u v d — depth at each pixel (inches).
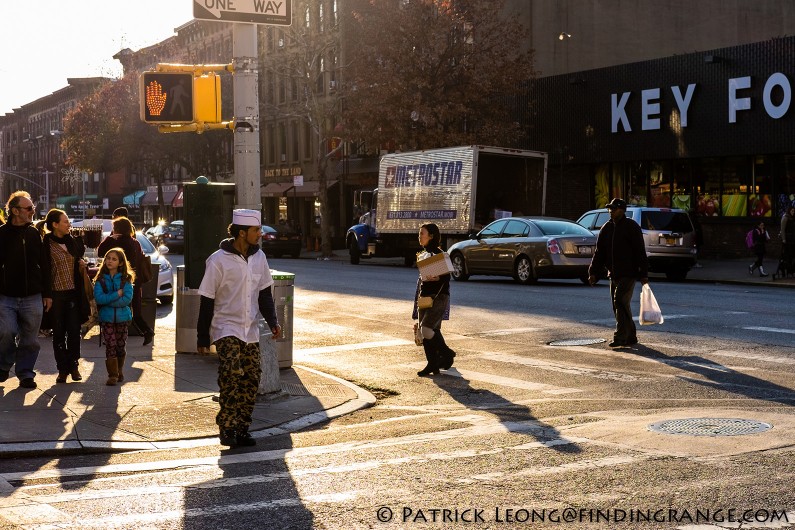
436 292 495.8
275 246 1966.0
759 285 1072.8
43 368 496.4
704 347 548.4
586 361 519.2
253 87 480.4
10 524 231.6
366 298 891.4
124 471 297.4
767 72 1316.4
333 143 2261.3
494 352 562.9
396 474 276.4
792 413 345.4
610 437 311.9
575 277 1010.7
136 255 578.2
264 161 2736.2
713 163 1411.2
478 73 1659.7
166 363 512.1
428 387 464.8
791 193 1312.7
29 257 430.3
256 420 381.4
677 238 1117.1
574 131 1603.1
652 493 239.6
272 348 426.0
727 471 258.7
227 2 470.6
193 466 303.1
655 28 1900.8
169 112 474.6
